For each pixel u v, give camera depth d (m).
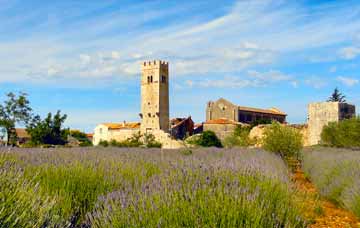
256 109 114.38
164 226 4.57
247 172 6.98
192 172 6.62
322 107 72.94
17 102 38.91
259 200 5.53
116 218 4.82
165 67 114.25
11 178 4.56
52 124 41.81
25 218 3.77
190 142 85.62
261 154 18.95
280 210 5.99
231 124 96.19
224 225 4.56
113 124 121.62
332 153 21.36
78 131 112.81
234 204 4.89
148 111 111.81
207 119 110.50
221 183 5.76
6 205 3.79
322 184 12.51
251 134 71.94
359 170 11.29
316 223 7.86
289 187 7.61
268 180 6.88
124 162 9.56
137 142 89.06
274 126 25.52
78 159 9.05
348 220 8.30
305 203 8.35
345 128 38.25
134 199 5.23
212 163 8.07
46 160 8.85
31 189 4.48
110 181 7.18
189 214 4.67
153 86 112.06
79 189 6.83
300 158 25.77
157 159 11.61
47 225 4.08
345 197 9.71
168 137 95.75
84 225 5.81
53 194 6.25
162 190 5.41
